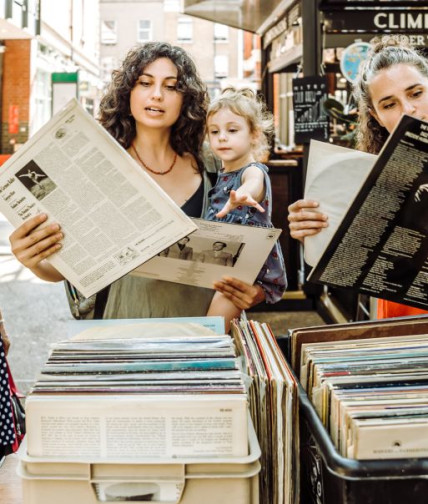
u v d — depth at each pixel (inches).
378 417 32.0
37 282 229.1
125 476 32.7
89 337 45.1
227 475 32.4
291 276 212.2
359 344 43.0
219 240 54.4
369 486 30.7
